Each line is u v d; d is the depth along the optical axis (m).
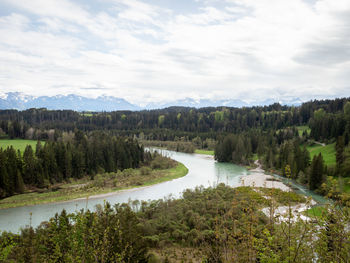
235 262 14.30
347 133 116.56
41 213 62.31
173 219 48.78
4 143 149.25
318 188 75.12
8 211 63.97
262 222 24.16
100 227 21.84
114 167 116.81
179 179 101.69
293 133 168.38
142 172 110.31
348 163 81.88
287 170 15.27
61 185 93.00
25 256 27.16
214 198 59.28
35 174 89.38
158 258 34.53
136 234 32.47
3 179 77.44
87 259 18.45
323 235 13.95
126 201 71.56
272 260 13.40
